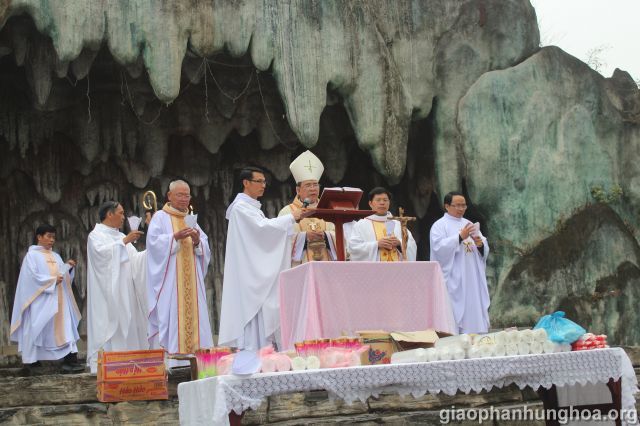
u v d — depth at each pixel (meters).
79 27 15.60
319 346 6.65
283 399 9.13
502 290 18.44
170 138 20.08
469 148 18.77
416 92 18.70
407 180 20.39
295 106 17.09
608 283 18.89
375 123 17.95
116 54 15.85
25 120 18.62
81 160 19.48
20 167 19.05
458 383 6.46
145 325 11.74
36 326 12.70
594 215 19.11
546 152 19.03
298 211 8.12
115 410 9.30
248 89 19.12
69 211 19.55
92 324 11.56
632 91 20.12
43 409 9.37
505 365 6.63
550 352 7.00
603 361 7.07
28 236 19.11
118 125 19.31
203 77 18.77
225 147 20.50
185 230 10.58
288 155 20.50
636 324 18.92
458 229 11.22
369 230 9.80
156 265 10.77
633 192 19.56
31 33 16.36
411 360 6.64
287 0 17.25
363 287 7.73
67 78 17.80
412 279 7.91
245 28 16.78
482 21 19.30
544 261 18.56
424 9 19.02
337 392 6.11
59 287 13.04
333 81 17.59
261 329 9.67
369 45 18.00
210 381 6.07
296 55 17.20
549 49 19.47
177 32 16.23
